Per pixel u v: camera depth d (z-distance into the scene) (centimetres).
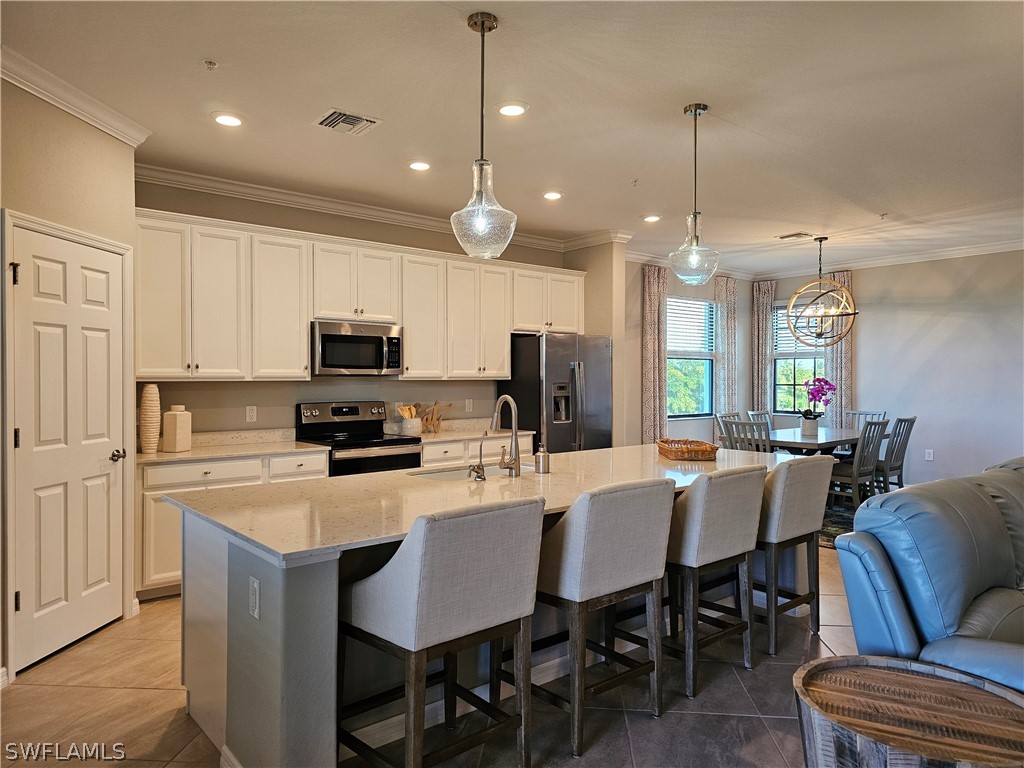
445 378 520
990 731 148
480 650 260
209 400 440
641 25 246
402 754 224
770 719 251
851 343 745
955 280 672
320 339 448
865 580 200
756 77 288
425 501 244
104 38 254
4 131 271
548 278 591
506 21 243
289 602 183
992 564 216
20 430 277
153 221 383
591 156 388
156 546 368
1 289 267
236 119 332
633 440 709
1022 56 269
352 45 260
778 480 308
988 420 652
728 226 569
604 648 271
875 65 278
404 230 538
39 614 289
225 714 218
